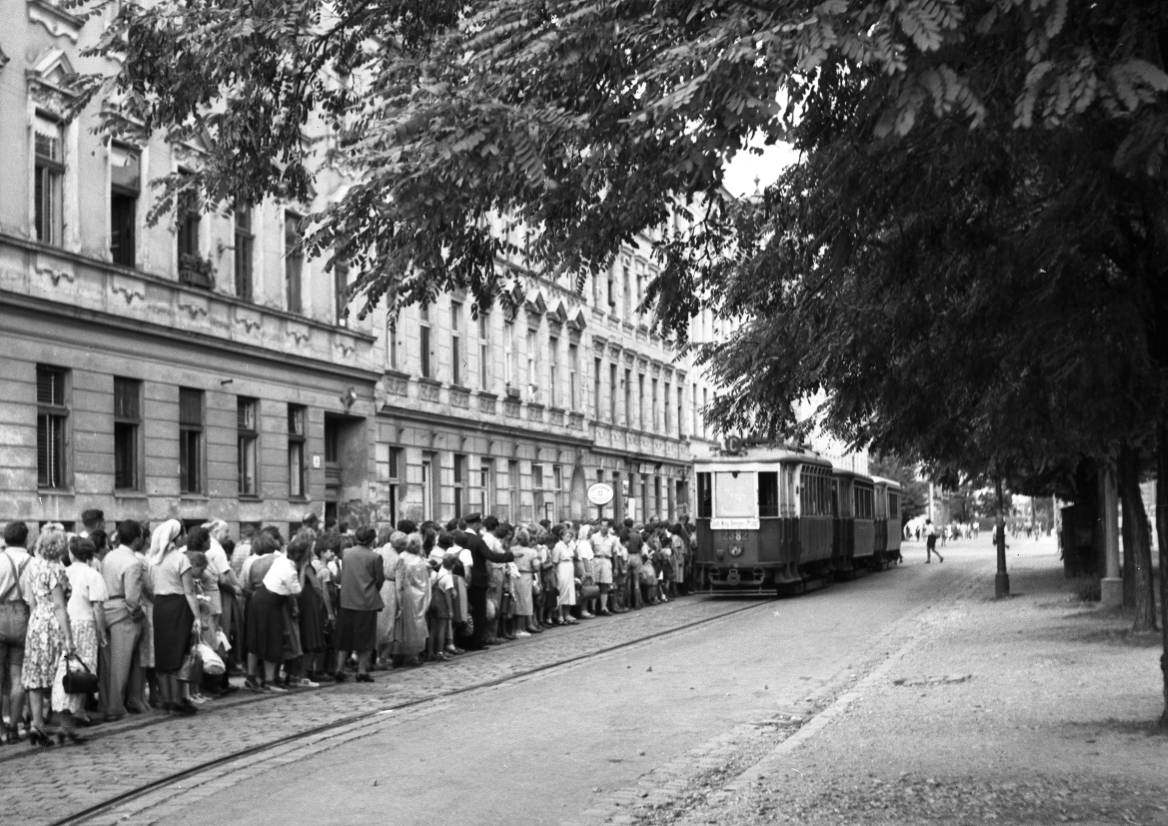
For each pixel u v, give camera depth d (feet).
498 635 82.89
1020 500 462.19
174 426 87.51
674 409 220.84
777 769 34.55
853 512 154.92
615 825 28.86
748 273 38.14
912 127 22.04
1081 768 32.48
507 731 43.65
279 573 56.34
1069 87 22.33
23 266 73.72
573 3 25.12
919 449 54.13
